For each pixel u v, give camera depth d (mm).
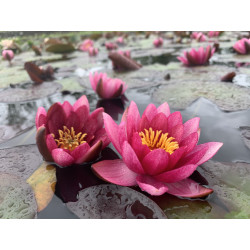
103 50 1243
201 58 663
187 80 514
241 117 325
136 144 198
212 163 230
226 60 711
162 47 1218
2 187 202
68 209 186
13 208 185
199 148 212
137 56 962
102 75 430
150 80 548
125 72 647
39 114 225
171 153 206
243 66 614
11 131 307
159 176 197
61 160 219
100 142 219
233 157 239
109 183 212
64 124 246
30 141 277
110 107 396
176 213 179
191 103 382
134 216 178
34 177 215
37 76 591
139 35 2141
